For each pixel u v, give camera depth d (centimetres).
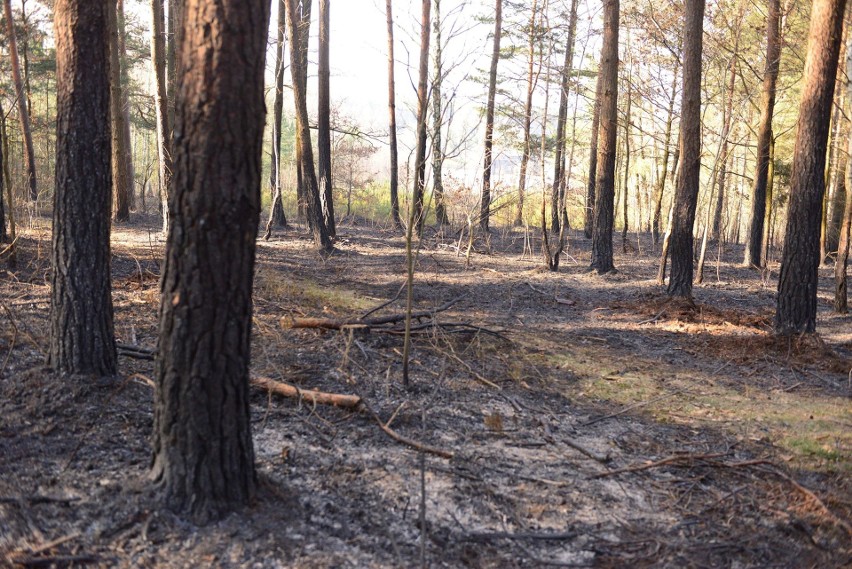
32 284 870
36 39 1980
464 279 1376
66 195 510
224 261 342
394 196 2362
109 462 415
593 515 431
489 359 751
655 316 1080
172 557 327
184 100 327
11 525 337
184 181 333
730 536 415
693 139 1165
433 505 418
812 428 607
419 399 603
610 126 1502
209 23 319
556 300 1191
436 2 1138
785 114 2558
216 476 358
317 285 1149
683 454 534
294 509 382
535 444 532
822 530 424
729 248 2384
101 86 509
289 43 1592
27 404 475
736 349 893
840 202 2258
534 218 2972
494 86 2270
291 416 529
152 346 664
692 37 1168
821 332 1070
